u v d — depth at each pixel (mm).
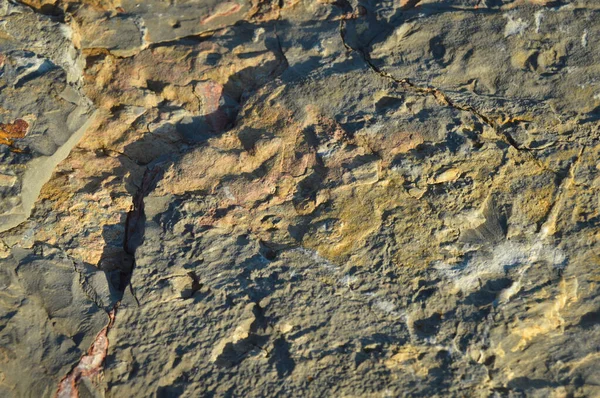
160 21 2752
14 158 2258
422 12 2604
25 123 2355
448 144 2320
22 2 2764
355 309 2061
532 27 2477
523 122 2334
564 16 2482
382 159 2326
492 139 2320
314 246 2188
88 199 2348
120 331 2070
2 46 2514
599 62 2393
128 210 2357
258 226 2258
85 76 2635
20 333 2047
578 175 2227
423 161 2291
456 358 1955
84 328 2064
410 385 1923
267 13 2762
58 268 2188
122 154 2504
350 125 2396
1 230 2207
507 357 1958
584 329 2006
